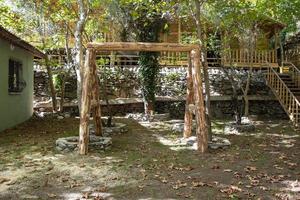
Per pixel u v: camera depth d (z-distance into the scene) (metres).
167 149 8.46
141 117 14.05
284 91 14.83
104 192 5.32
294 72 16.94
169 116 14.88
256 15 11.60
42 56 13.75
